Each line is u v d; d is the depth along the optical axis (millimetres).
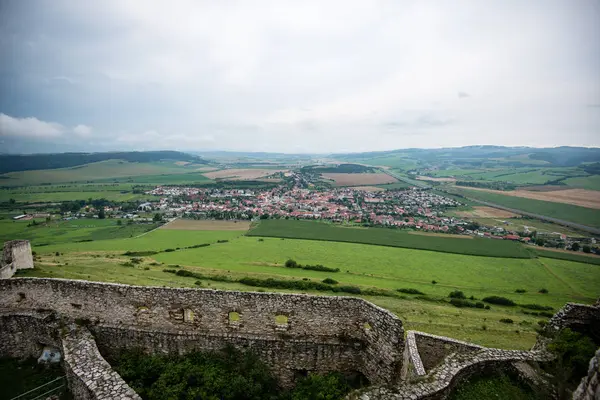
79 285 16219
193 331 15734
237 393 14055
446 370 10258
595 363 6680
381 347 14117
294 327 15492
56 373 14953
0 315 16047
